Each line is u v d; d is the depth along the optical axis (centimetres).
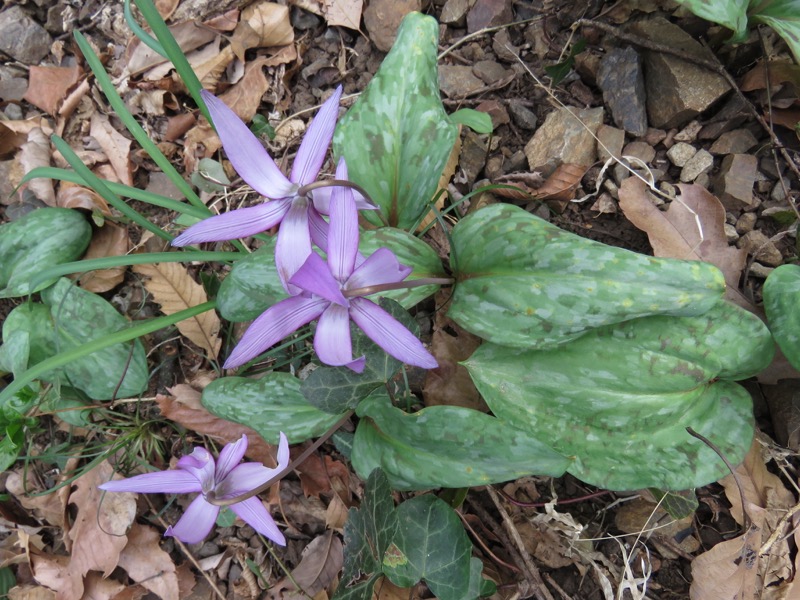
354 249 20
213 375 34
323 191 21
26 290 33
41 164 38
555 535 30
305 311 21
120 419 34
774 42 30
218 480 22
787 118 31
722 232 30
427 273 28
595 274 24
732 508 28
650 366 25
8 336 33
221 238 20
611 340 26
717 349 25
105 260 27
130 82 38
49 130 38
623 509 30
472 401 31
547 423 27
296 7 37
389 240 28
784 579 27
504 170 34
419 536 26
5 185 37
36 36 39
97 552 32
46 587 33
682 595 29
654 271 23
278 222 21
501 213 27
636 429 26
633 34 32
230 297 29
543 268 25
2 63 39
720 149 31
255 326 20
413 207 30
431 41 28
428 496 27
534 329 25
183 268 34
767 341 25
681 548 29
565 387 26
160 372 35
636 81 32
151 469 33
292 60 38
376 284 21
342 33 38
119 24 39
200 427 33
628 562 29
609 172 32
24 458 33
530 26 35
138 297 36
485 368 27
